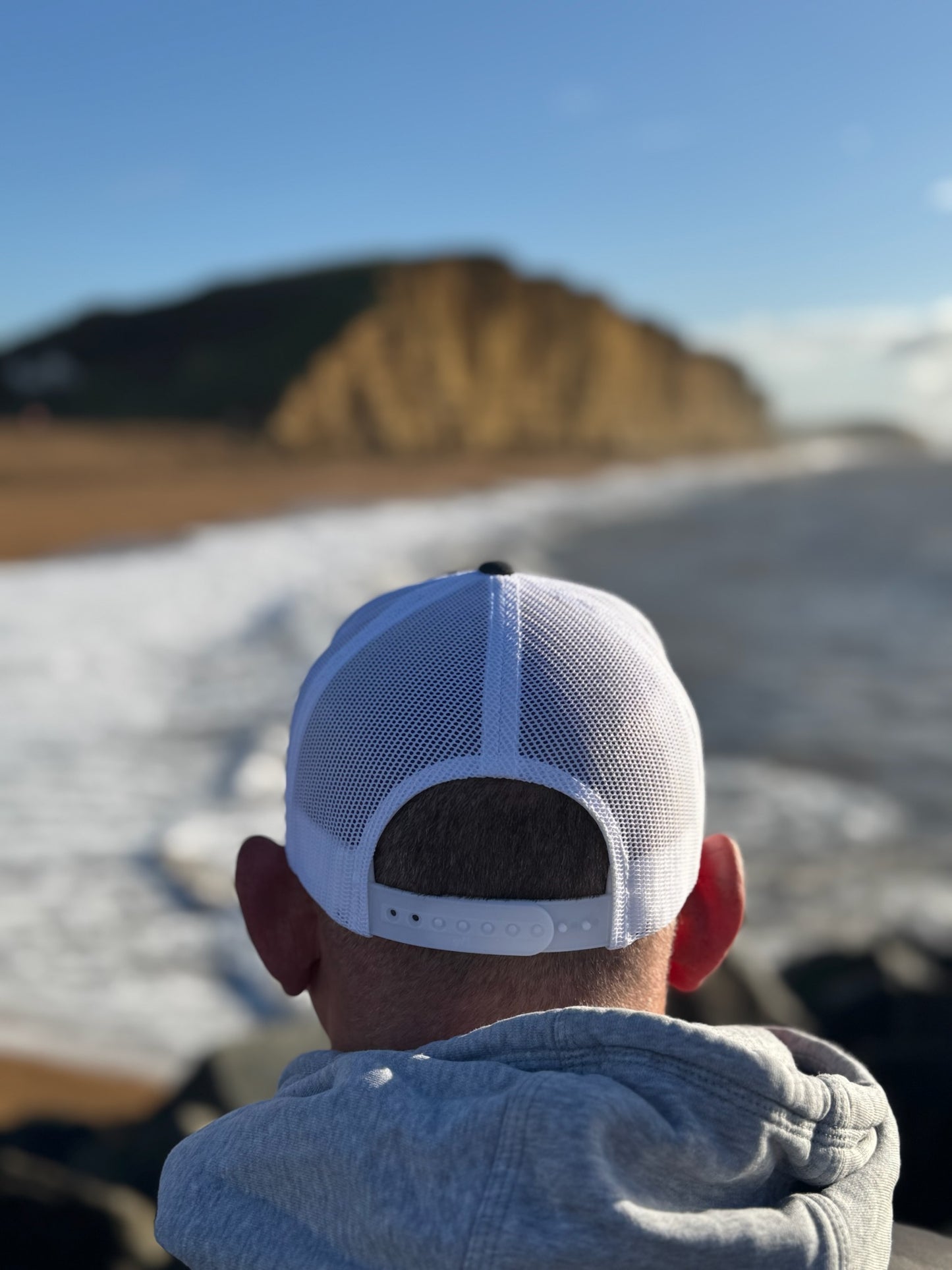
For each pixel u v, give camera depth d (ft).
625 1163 2.29
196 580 78.69
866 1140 2.60
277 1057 12.85
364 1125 2.46
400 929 2.72
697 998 13.26
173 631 57.82
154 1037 17.89
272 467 235.20
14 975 19.90
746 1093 2.39
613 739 2.71
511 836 2.65
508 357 370.94
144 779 31.94
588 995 2.73
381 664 2.84
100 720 38.83
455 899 2.66
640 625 3.06
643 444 401.29
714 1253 2.23
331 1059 2.87
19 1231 9.41
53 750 35.14
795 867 26.32
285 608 64.64
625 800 2.68
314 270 350.43
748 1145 2.37
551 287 395.55
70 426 291.79
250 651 52.19
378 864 2.73
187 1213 2.69
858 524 155.43
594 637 2.86
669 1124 2.34
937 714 43.75
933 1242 3.25
